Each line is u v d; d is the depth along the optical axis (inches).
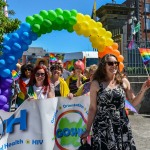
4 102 193.9
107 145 134.9
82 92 207.2
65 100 178.4
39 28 214.1
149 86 146.6
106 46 250.4
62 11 227.9
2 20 368.8
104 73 141.8
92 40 243.8
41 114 171.5
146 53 331.6
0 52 207.2
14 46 205.5
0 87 199.8
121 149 136.4
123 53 472.4
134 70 474.9
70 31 240.4
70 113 179.3
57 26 230.2
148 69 483.8
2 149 165.0
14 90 271.7
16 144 168.9
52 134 173.8
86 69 300.2
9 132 167.5
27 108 170.9
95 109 143.2
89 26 238.8
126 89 149.9
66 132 178.2
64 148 177.3
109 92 137.7
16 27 377.4
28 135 170.4
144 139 276.4
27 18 216.4
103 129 136.4
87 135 143.8
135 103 149.4
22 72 233.8
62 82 213.0
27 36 211.6
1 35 340.8
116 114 137.4
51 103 173.9
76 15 232.7
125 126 139.5
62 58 799.1
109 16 662.5
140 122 371.6
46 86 185.6
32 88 184.1
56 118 176.2
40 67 185.3
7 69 200.5
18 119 169.6
